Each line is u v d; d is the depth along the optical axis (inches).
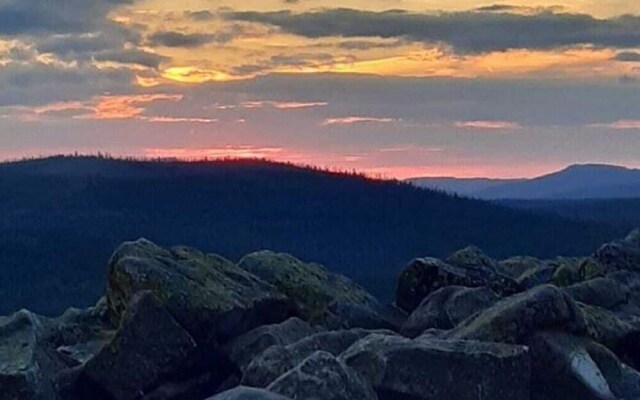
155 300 490.6
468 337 471.2
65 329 537.6
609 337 520.1
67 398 475.2
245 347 498.0
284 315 552.4
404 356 437.1
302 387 399.9
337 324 559.5
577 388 460.8
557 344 469.7
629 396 470.3
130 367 478.6
